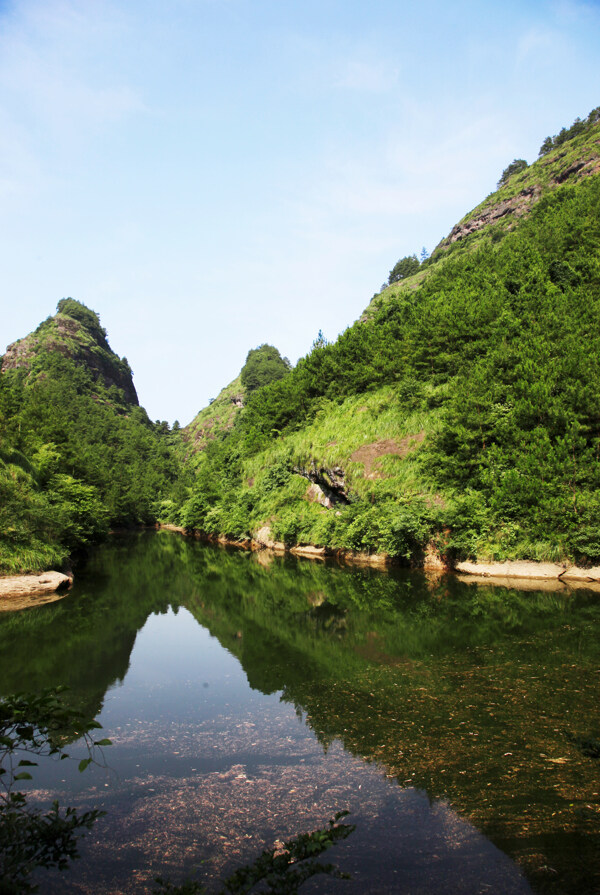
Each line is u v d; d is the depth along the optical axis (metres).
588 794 6.37
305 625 18.09
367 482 34.28
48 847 4.70
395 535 28.94
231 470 64.50
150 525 94.00
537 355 31.25
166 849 5.59
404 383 39.53
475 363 36.47
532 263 49.50
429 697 10.05
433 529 28.39
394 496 31.88
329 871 4.10
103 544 57.69
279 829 5.95
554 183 96.75
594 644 13.37
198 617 20.14
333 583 26.36
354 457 36.72
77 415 124.81
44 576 26.55
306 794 6.75
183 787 7.05
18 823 4.73
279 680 11.86
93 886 4.95
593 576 22.62
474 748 7.75
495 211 108.38
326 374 54.38
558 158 103.12
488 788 6.60
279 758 7.87
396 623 17.22
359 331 57.34
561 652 12.75
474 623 16.30
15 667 13.41
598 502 23.34
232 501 55.88
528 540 24.89
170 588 27.27
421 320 46.09
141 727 9.31
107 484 73.88
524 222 76.06
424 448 33.19
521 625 15.63
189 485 92.06
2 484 28.42
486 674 11.29
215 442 105.50
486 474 27.48
